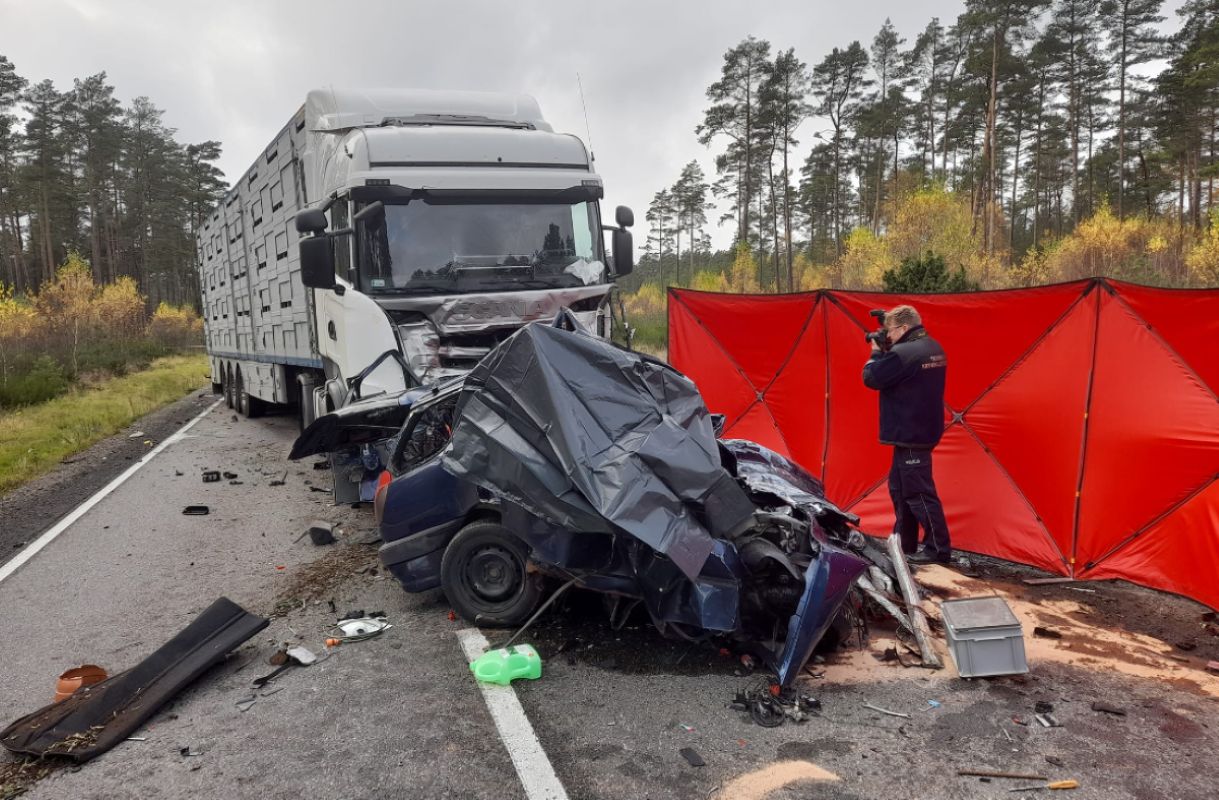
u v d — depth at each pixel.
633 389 4.21
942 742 3.31
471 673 4.06
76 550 6.66
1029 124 56.31
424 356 6.92
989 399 6.19
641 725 3.49
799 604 3.80
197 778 3.15
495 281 7.27
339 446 6.26
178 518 7.67
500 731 3.45
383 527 4.89
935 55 59.62
